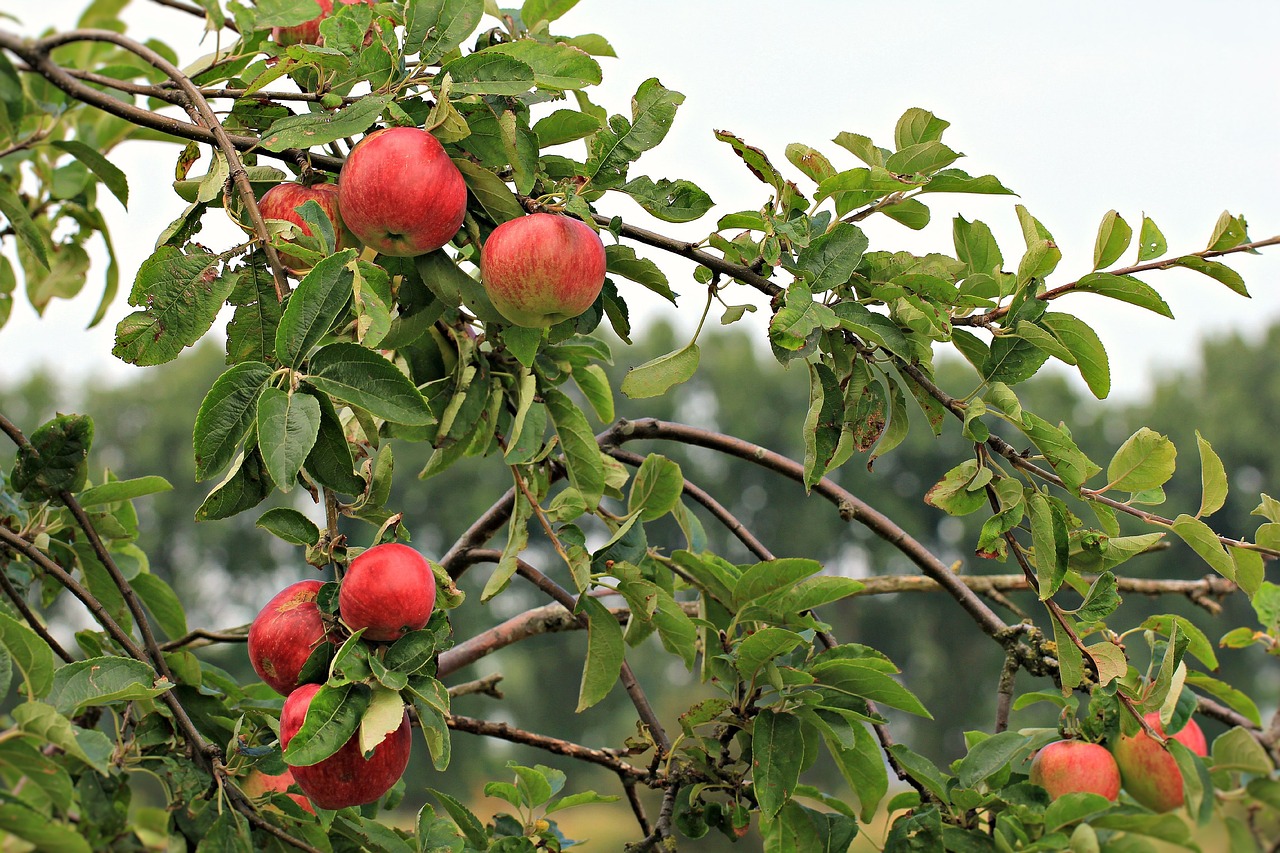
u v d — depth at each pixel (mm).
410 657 1628
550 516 2250
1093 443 33219
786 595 2373
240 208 1865
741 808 2404
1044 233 2121
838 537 33500
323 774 1681
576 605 2232
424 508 30531
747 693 2350
